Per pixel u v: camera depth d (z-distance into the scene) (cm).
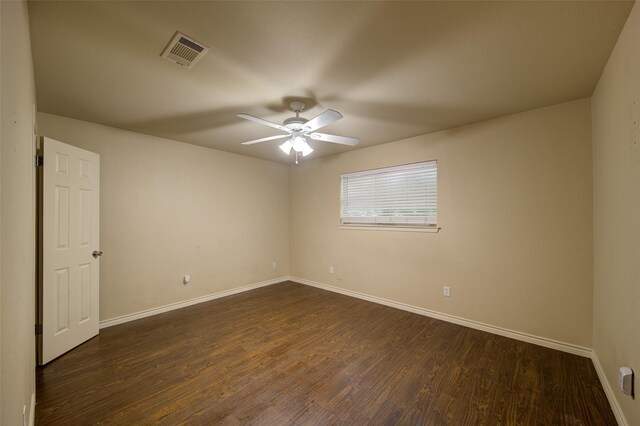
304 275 495
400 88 219
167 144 358
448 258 318
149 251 340
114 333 286
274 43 164
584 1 132
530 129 263
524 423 163
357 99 238
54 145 233
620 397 162
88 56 177
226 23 147
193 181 384
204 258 396
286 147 266
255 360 233
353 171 418
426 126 309
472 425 162
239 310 356
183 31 154
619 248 167
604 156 199
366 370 218
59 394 188
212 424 162
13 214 95
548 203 255
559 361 229
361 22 146
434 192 336
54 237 233
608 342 189
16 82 100
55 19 143
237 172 440
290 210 524
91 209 274
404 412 172
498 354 242
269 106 253
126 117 281
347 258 426
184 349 252
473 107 257
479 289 295
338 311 352
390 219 377
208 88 219
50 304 229
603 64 185
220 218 416
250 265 457
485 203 291
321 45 165
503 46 166
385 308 364
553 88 220
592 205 234
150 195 341
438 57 177
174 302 362
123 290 317
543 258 258
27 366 141
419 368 221
